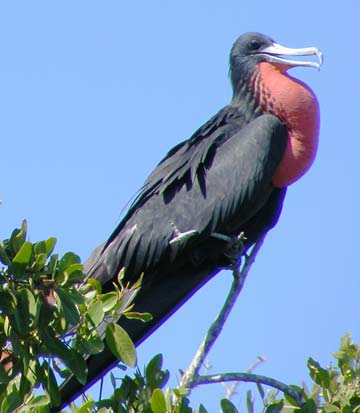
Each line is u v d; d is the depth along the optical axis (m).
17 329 9.01
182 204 12.49
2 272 9.05
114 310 9.52
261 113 13.20
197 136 12.98
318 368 10.88
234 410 9.85
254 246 12.38
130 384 10.08
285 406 10.84
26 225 9.22
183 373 11.11
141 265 12.38
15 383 9.62
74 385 10.77
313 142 12.97
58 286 9.11
